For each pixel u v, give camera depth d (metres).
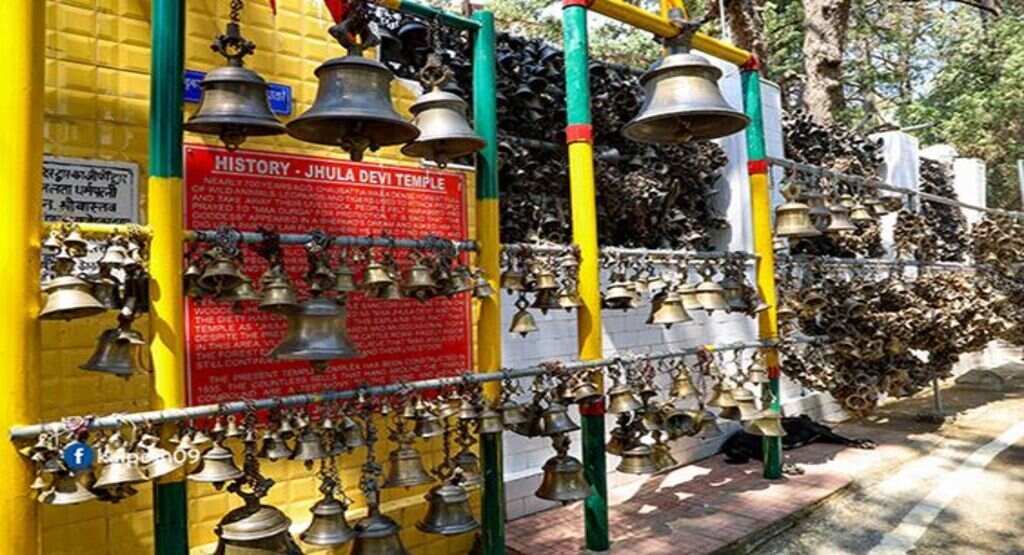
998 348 14.01
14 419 2.16
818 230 5.52
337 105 2.71
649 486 5.55
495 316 3.68
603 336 5.80
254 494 2.65
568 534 4.56
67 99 3.06
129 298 2.51
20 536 2.15
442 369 4.15
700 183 6.88
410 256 3.62
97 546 3.06
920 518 4.95
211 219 3.34
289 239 2.91
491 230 3.70
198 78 3.38
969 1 9.88
